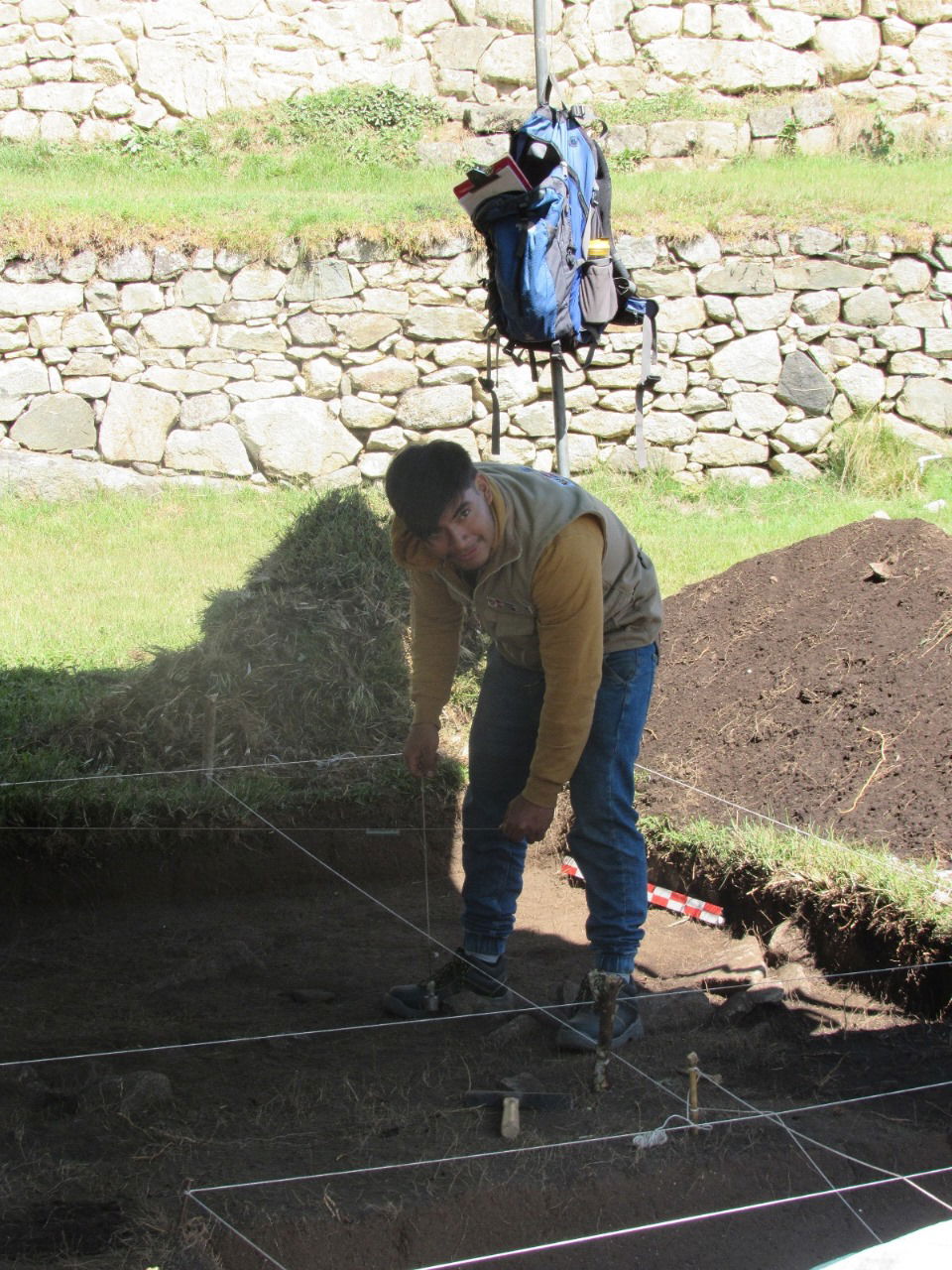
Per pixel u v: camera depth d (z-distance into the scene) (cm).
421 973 386
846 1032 335
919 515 897
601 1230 248
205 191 1160
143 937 416
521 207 517
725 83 1360
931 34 1359
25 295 970
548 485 293
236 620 563
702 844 423
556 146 524
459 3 1325
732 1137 270
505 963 363
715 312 991
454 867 491
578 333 537
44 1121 277
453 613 335
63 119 1305
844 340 998
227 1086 298
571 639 286
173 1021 344
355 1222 235
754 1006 352
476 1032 339
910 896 348
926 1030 330
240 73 1316
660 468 1006
